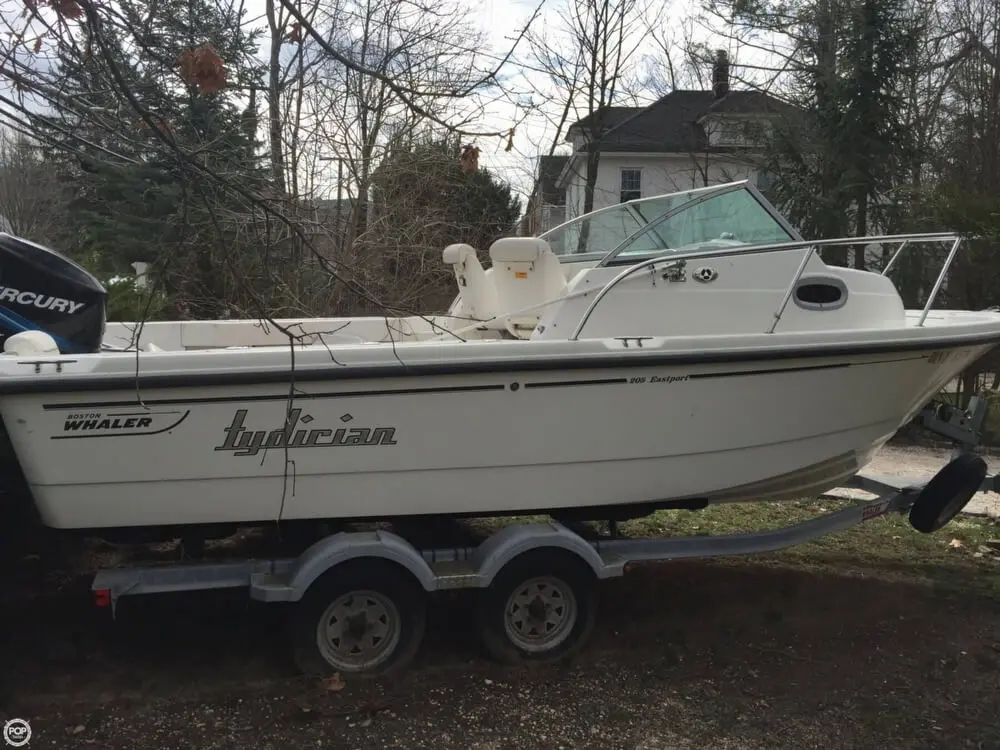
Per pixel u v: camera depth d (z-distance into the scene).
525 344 3.36
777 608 4.29
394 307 3.55
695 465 3.78
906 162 11.98
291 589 3.22
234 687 3.29
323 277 7.26
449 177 10.14
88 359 3.02
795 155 12.61
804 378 3.77
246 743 2.92
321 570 3.23
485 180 11.01
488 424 3.42
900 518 5.91
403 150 9.62
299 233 3.18
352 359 3.21
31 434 3.04
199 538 3.47
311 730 3.01
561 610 3.61
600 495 3.68
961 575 4.84
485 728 3.07
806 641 3.90
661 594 4.45
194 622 3.91
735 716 3.20
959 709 3.30
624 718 3.16
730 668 3.61
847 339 3.73
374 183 9.55
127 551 4.70
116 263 9.66
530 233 11.70
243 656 3.57
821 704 3.31
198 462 3.20
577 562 3.56
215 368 3.10
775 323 3.88
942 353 3.98
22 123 3.04
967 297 10.31
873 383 3.92
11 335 3.34
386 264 9.36
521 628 3.56
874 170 11.80
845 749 2.99
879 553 5.20
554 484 3.61
